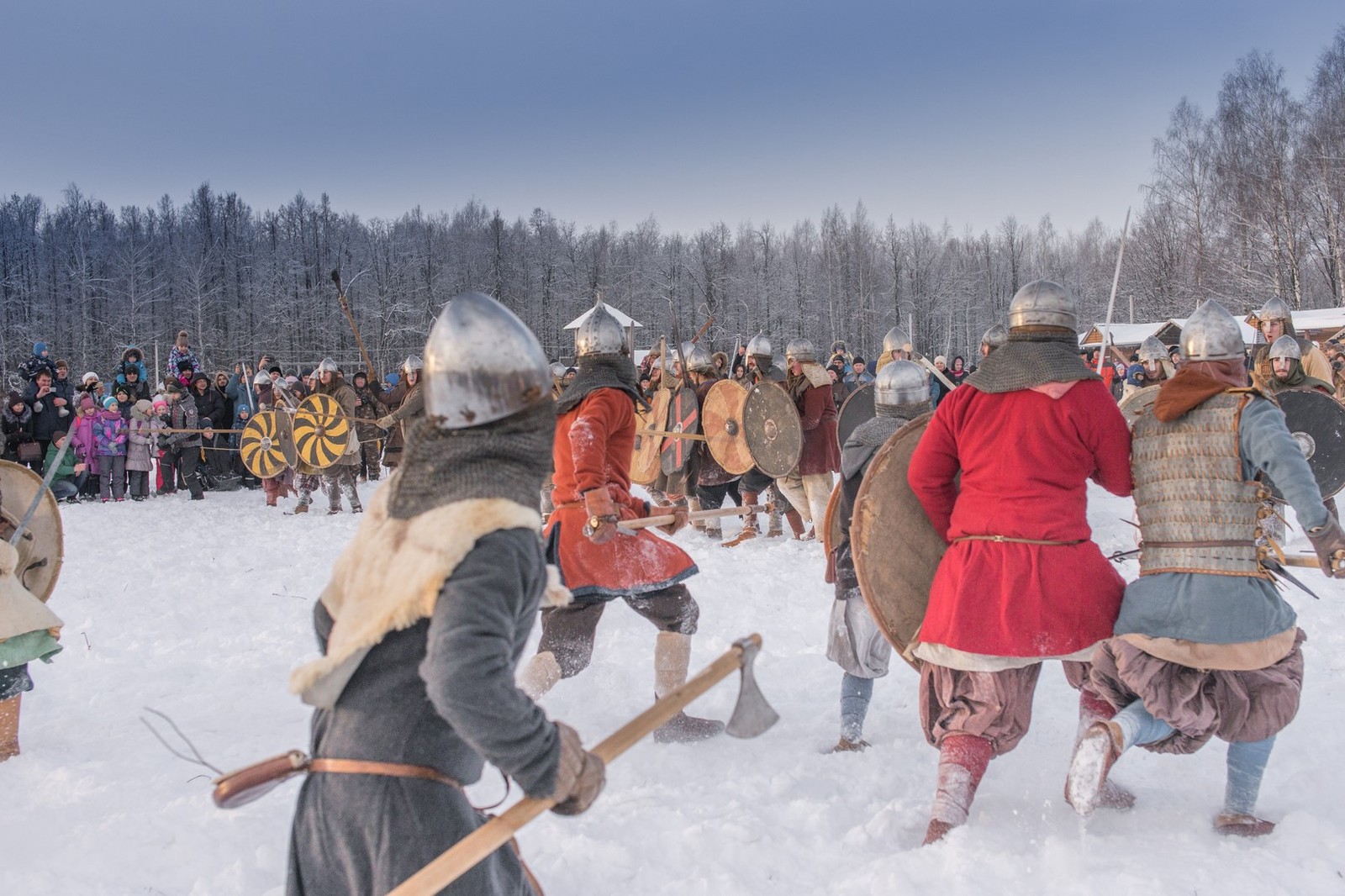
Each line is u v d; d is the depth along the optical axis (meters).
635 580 4.29
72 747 4.38
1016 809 3.53
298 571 8.64
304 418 12.47
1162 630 3.26
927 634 3.50
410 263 59.50
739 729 2.35
